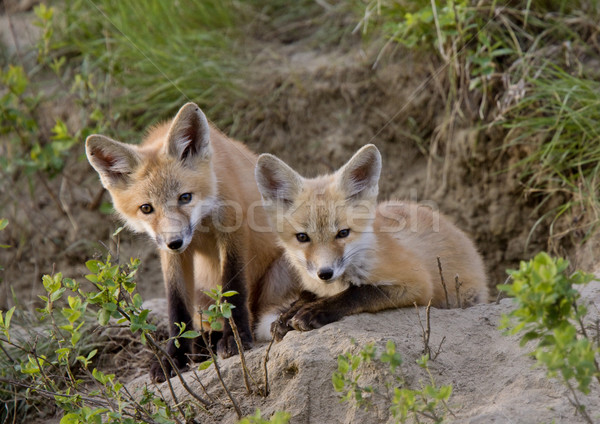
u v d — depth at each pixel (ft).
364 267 24.59
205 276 29.45
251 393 21.72
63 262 42.19
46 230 42.75
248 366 22.58
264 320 27.14
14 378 26.68
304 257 25.07
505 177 37.04
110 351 30.35
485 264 37.83
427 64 39.40
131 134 41.19
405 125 40.22
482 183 37.83
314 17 46.19
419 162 40.24
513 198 36.96
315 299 26.50
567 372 15.23
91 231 42.24
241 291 26.27
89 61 44.91
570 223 34.01
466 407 18.69
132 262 21.13
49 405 27.32
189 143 26.45
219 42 44.27
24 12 51.55
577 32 37.17
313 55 43.83
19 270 42.57
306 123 41.93
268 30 45.85
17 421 27.35
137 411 20.54
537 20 37.35
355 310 24.00
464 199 38.37
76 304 19.89
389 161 40.81
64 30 46.70
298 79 42.19
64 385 28.27
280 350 22.11
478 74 36.94
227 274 26.43
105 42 44.37
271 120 42.11
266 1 47.01
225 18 45.39
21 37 49.06
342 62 42.27
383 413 19.17
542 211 36.14
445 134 38.58
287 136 41.96
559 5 37.73
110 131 40.88
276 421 15.96
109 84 43.24
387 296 24.29
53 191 43.27
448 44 37.78
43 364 24.04
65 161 43.34
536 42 36.42
